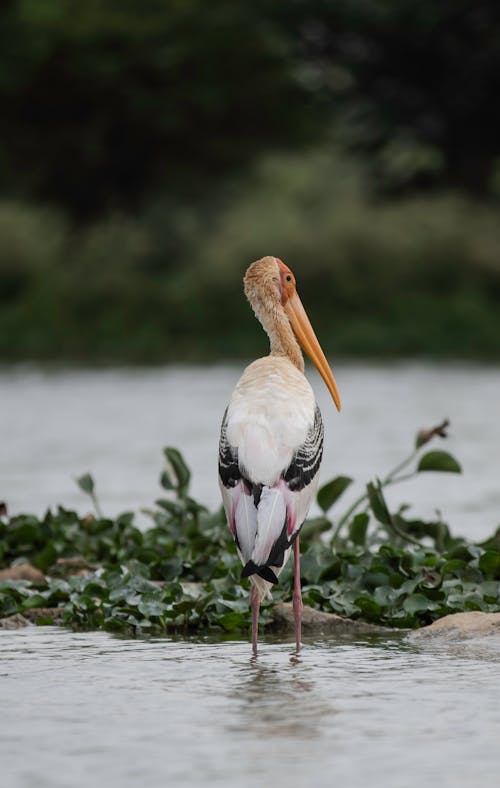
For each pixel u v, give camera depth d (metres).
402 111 53.56
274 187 53.03
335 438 18.00
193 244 50.38
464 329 43.00
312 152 58.34
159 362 41.12
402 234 45.97
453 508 11.38
